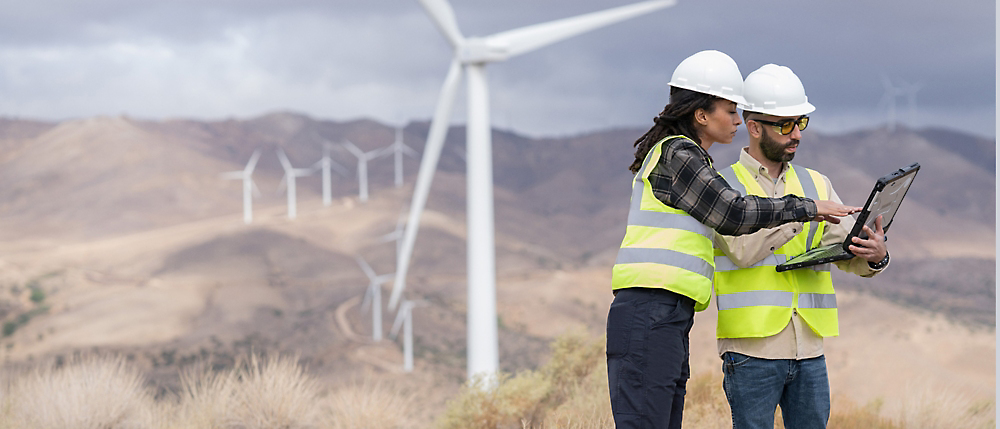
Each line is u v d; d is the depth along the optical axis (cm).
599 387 722
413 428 812
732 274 377
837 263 397
